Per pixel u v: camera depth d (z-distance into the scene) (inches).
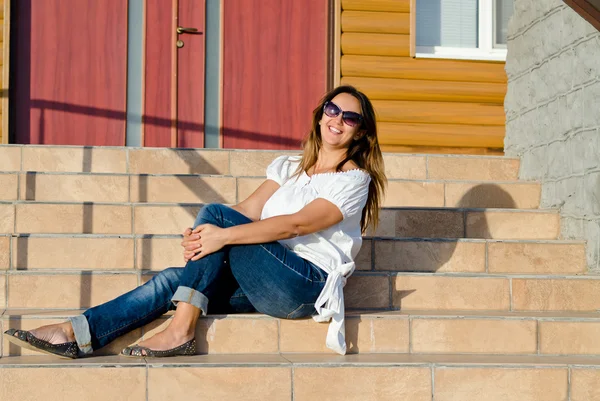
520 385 114.0
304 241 122.0
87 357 113.8
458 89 224.2
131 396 108.4
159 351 112.9
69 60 220.8
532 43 189.8
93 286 130.7
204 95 226.5
